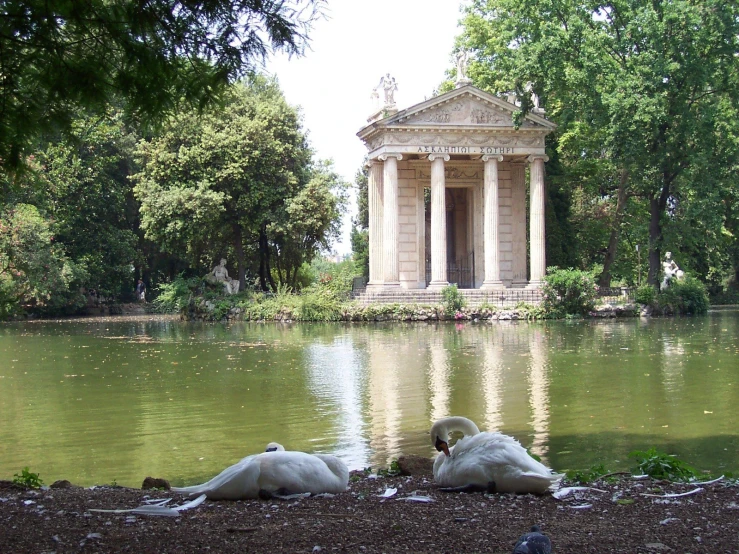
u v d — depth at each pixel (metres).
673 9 68.00
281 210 87.31
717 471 17.89
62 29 12.30
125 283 110.12
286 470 12.25
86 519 10.96
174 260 110.81
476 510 11.32
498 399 28.41
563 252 87.50
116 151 100.00
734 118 74.94
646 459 15.18
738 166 75.50
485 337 54.31
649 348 44.78
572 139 85.44
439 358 41.38
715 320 68.88
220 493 12.08
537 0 73.38
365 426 24.08
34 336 61.62
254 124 85.25
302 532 10.18
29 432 23.80
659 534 10.18
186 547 9.59
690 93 72.50
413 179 87.25
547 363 38.50
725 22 68.88
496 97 81.38
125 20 11.91
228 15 11.98
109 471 19.02
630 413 25.50
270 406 27.72
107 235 97.69
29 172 13.76
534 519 10.86
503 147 82.19
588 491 12.62
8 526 10.65
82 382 34.16
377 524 10.56
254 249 103.50
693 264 95.44
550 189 88.25
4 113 12.72
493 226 81.81
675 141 71.25
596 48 70.44
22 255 67.94
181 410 27.17
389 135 80.94
